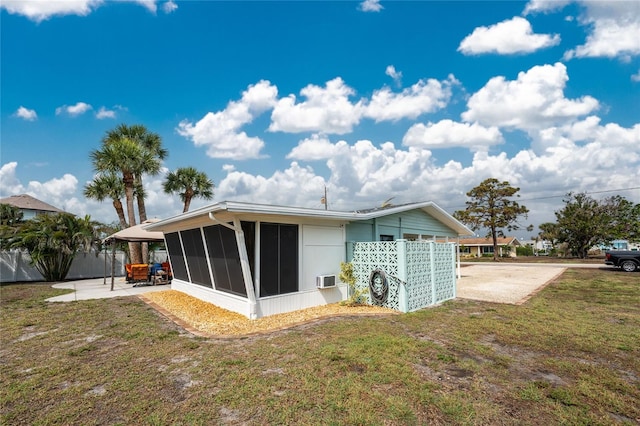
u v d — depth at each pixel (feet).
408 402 10.62
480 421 9.59
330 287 27.43
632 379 12.57
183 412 10.18
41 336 19.21
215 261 27.50
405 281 25.04
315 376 12.58
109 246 63.05
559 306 26.86
